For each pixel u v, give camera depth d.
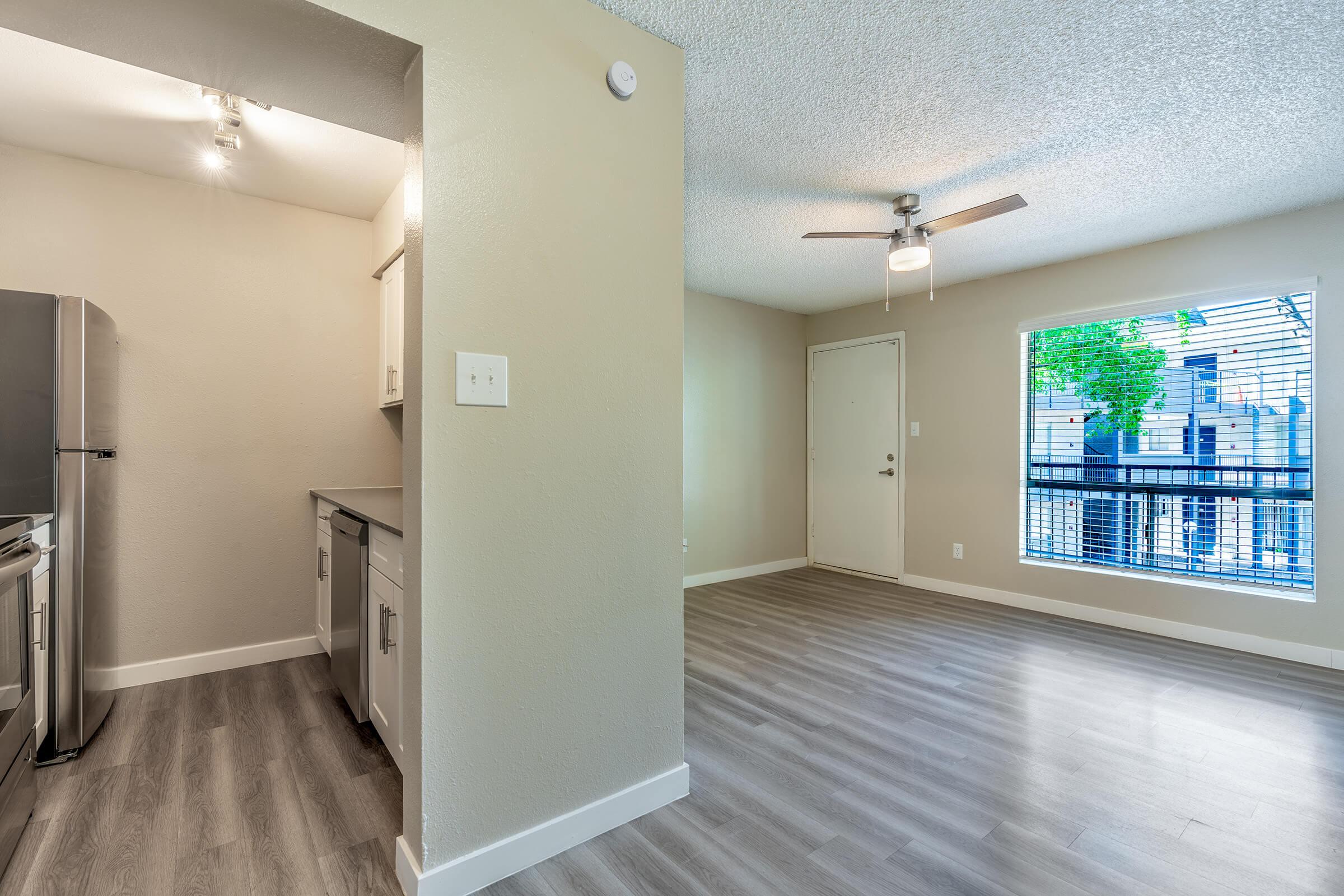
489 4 1.50
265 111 2.21
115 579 2.63
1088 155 2.53
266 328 3.01
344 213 3.19
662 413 1.83
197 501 2.84
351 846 1.63
